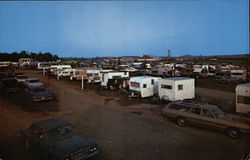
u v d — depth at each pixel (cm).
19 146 632
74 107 1262
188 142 711
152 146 674
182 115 893
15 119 962
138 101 1502
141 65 6469
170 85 1420
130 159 579
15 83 1859
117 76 2197
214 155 604
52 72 3441
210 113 825
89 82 2494
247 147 645
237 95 1049
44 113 1098
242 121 759
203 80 3000
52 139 550
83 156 527
